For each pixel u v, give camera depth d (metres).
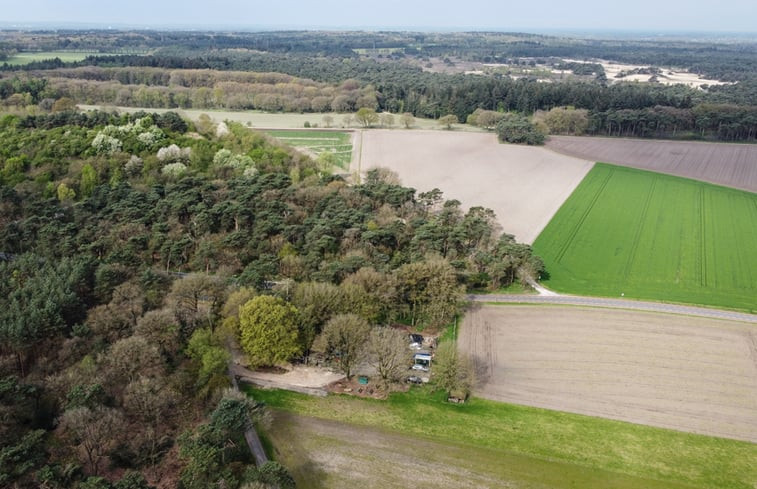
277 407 92.75
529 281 142.50
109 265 119.31
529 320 123.19
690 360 108.00
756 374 103.88
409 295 119.25
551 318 124.00
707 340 114.69
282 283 118.56
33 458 68.38
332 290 112.12
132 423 82.00
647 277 145.50
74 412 74.12
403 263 135.38
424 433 87.75
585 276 146.00
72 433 77.12
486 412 93.25
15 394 77.56
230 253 139.12
